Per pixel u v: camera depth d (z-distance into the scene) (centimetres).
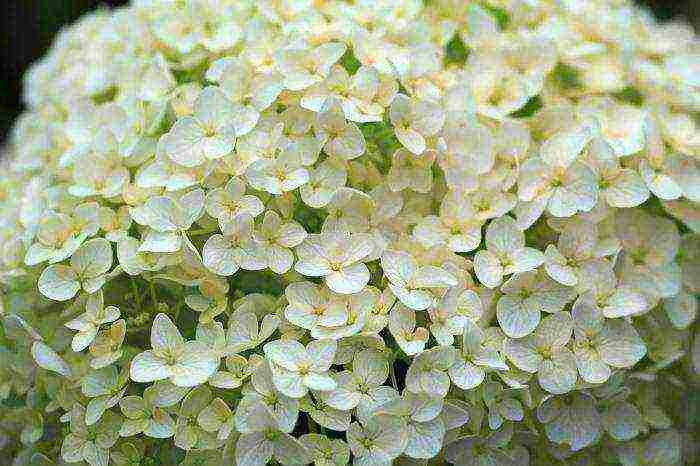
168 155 48
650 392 50
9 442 51
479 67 52
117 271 47
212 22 53
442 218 48
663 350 50
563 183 48
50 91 58
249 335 46
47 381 48
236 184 47
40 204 50
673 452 50
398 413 45
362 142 47
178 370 45
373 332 45
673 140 52
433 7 55
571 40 54
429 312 46
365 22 52
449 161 49
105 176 50
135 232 49
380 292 47
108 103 53
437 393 45
